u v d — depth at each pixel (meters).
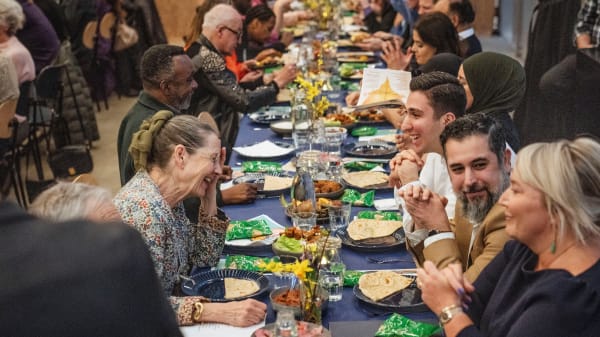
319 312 2.22
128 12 9.52
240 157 3.99
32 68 5.73
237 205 3.30
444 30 4.52
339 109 4.66
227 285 2.50
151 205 2.38
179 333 1.12
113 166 6.70
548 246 1.79
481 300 2.05
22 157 6.86
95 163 6.79
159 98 3.48
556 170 1.73
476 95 3.17
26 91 5.69
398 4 7.01
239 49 6.66
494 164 2.23
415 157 2.99
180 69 3.45
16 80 5.02
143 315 1.05
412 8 6.67
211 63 4.76
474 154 2.22
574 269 1.75
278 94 5.35
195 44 4.86
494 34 11.61
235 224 2.96
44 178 6.25
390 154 3.85
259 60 6.43
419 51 4.59
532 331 1.71
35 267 1.03
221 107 4.88
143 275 1.06
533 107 6.05
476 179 2.23
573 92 5.27
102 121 8.29
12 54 5.52
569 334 1.69
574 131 4.91
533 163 1.76
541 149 1.77
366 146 3.99
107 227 1.07
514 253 1.97
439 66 3.87
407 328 2.14
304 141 3.92
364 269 2.65
